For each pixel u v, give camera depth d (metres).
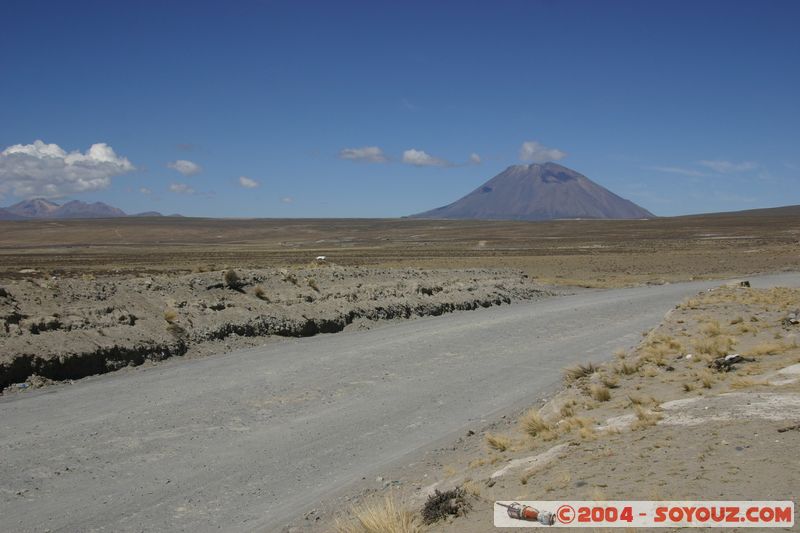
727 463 7.41
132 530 8.70
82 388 16.53
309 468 11.30
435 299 35.66
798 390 11.05
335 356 21.53
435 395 16.66
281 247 157.75
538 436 11.29
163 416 14.13
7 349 16.81
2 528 8.64
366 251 115.50
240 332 24.02
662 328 22.70
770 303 27.50
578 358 21.66
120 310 21.69
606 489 7.25
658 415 10.39
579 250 107.31
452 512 7.70
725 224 182.62
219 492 10.11
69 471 10.81
